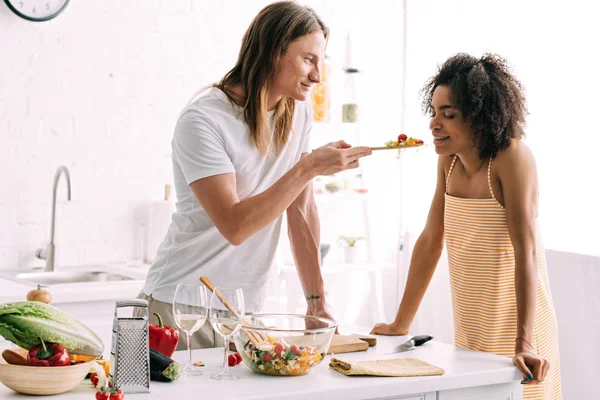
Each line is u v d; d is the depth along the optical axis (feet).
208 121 6.83
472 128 7.23
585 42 11.39
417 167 13.94
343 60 14.16
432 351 6.88
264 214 6.49
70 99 11.73
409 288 7.84
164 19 12.39
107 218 12.09
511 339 7.39
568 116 11.65
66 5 11.52
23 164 11.43
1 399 5.14
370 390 5.65
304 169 6.57
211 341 7.34
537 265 7.44
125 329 5.32
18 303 5.34
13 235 11.39
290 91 7.11
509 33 12.50
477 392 6.24
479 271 7.45
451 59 7.49
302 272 7.64
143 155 12.36
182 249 7.31
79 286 10.00
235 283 7.38
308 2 13.91
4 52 11.21
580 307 10.53
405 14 13.94
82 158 11.87
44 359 5.22
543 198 11.96
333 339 6.93
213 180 6.70
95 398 5.19
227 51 12.97
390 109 14.73
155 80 12.38
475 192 7.47
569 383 10.73
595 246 11.31
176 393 5.30
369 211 14.61
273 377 5.82
